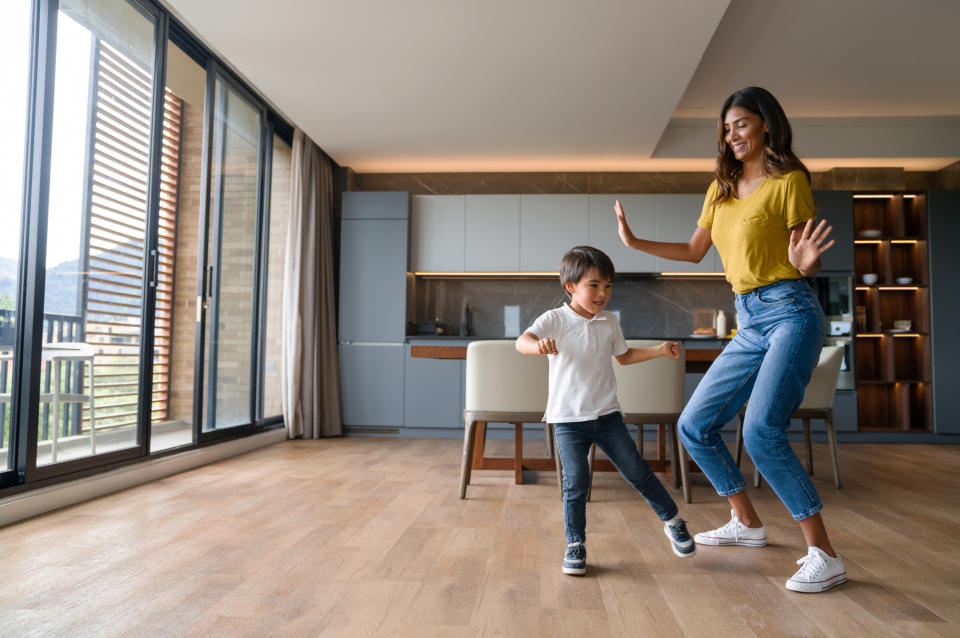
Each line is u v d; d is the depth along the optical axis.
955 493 3.05
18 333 2.51
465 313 5.71
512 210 5.43
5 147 2.42
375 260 5.35
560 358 1.94
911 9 3.60
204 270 3.72
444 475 3.42
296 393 4.88
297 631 1.41
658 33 3.27
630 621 1.48
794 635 1.41
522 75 3.79
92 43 2.81
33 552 1.99
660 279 5.69
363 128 4.72
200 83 3.89
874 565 1.92
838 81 4.55
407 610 1.54
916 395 5.32
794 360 1.75
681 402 2.97
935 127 5.32
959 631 1.43
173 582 1.73
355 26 3.22
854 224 5.42
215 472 3.44
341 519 2.44
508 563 1.92
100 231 2.89
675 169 5.75
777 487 1.78
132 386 3.14
